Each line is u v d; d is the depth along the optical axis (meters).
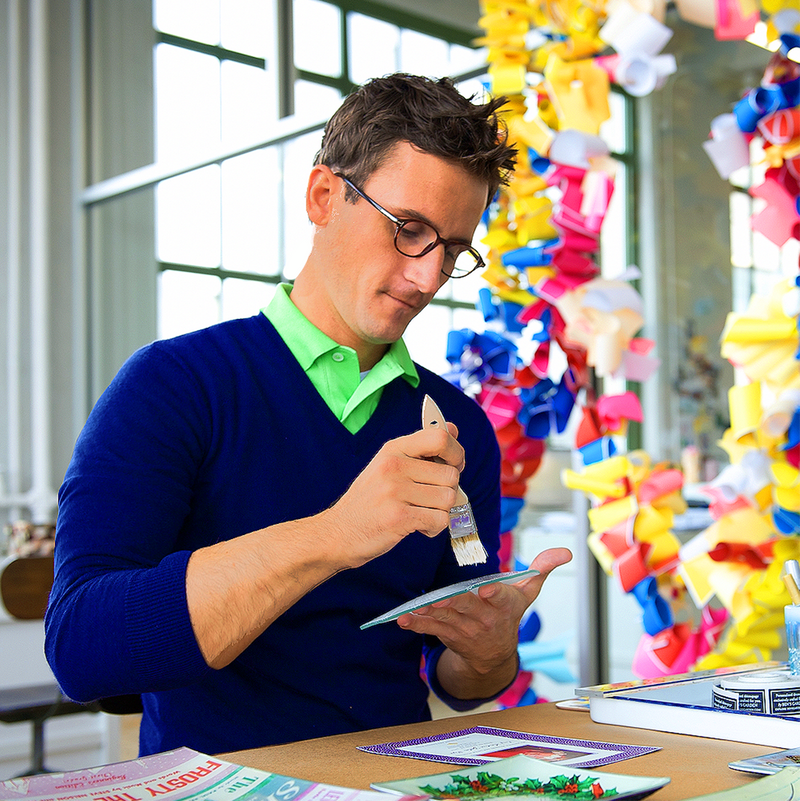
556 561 1.00
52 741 3.03
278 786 0.61
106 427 0.95
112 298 4.21
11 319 4.07
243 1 3.33
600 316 1.74
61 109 4.25
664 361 3.86
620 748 0.75
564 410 1.86
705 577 1.73
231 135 3.40
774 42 1.65
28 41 4.20
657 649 1.80
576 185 1.73
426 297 1.01
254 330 1.10
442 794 0.60
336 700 1.02
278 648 1.01
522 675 1.99
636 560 1.76
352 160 1.00
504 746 0.77
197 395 1.01
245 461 1.03
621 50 1.67
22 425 4.06
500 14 1.82
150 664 0.79
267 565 0.79
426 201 0.96
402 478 0.79
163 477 0.94
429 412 0.87
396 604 1.09
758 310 1.70
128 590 0.81
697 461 3.89
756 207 3.88
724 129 1.67
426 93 0.99
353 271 1.00
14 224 4.09
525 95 1.83
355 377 1.10
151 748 1.00
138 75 3.92
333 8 3.05
